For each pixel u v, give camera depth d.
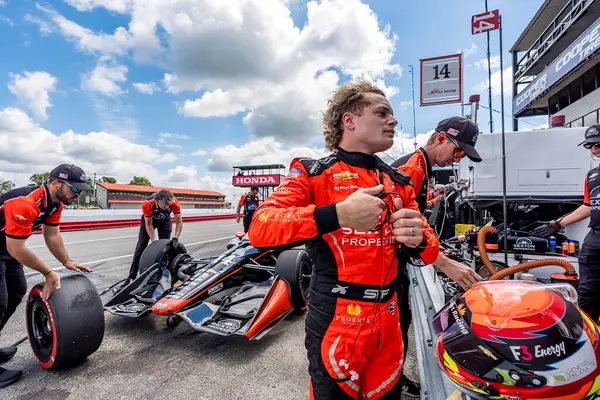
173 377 2.39
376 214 0.77
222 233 12.02
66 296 2.36
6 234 2.19
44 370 2.47
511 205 3.40
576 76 10.17
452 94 5.36
